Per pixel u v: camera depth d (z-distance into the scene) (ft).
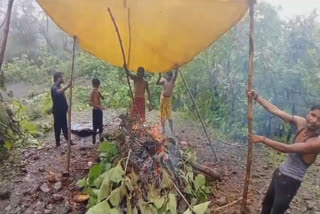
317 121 11.65
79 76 51.96
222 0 15.25
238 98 26.07
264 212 13.94
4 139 21.65
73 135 25.88
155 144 16.71
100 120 23.68
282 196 12.58
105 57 25.12
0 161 20.74
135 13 19.02
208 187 17.58
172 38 20.68
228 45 26.22
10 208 15.74
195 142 24.95
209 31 18.47
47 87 54.19
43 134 26.89
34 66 59.88
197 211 14.15
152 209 14.34
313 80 24.39
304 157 12.16
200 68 28.76
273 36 25.43
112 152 17.52
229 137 26.23
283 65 24.86
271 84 25.04
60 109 22.77
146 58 24.30
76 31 20.97
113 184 15.17
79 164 20.39
